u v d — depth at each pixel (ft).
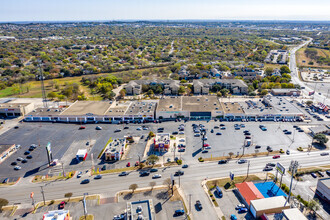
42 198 354.13
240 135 532.73
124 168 422.82
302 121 601.62
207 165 427.33
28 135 543.39
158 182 385.70
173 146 491.72
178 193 360.69
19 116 647.15
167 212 323.78
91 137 534.37
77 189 371.97
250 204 326.24
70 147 492.54
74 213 323.57
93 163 439.22
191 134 541.34
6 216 321.11
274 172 405.59
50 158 439.63
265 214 306.76
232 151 469.57
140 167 422.41
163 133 515.91
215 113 620.90
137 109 647.97
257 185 370.53
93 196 356.18
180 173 403.54
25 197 356.59
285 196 344.28
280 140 509.35
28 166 430.61
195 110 624.18
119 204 338.95
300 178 391.45
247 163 431.02
